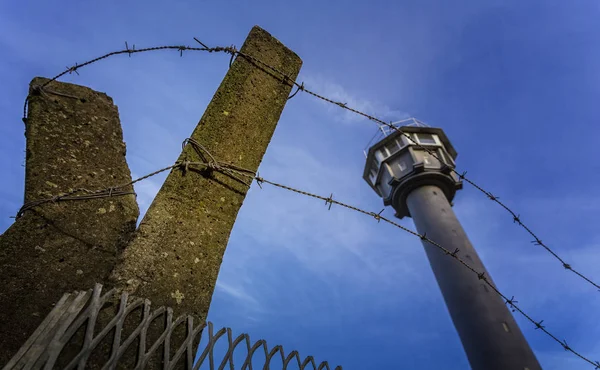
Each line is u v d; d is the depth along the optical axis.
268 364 2.37
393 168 17.55
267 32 4.31
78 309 1.86
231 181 3.08
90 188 2.63
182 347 2.02
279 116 3.79
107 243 2.46
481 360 10.96
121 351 1.80
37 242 2.19
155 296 2.21
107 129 3.12
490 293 12.27
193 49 3.60
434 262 13.97
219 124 3.29
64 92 3.09
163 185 2.74
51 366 1.58
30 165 2.51
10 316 1.87
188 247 2.55
